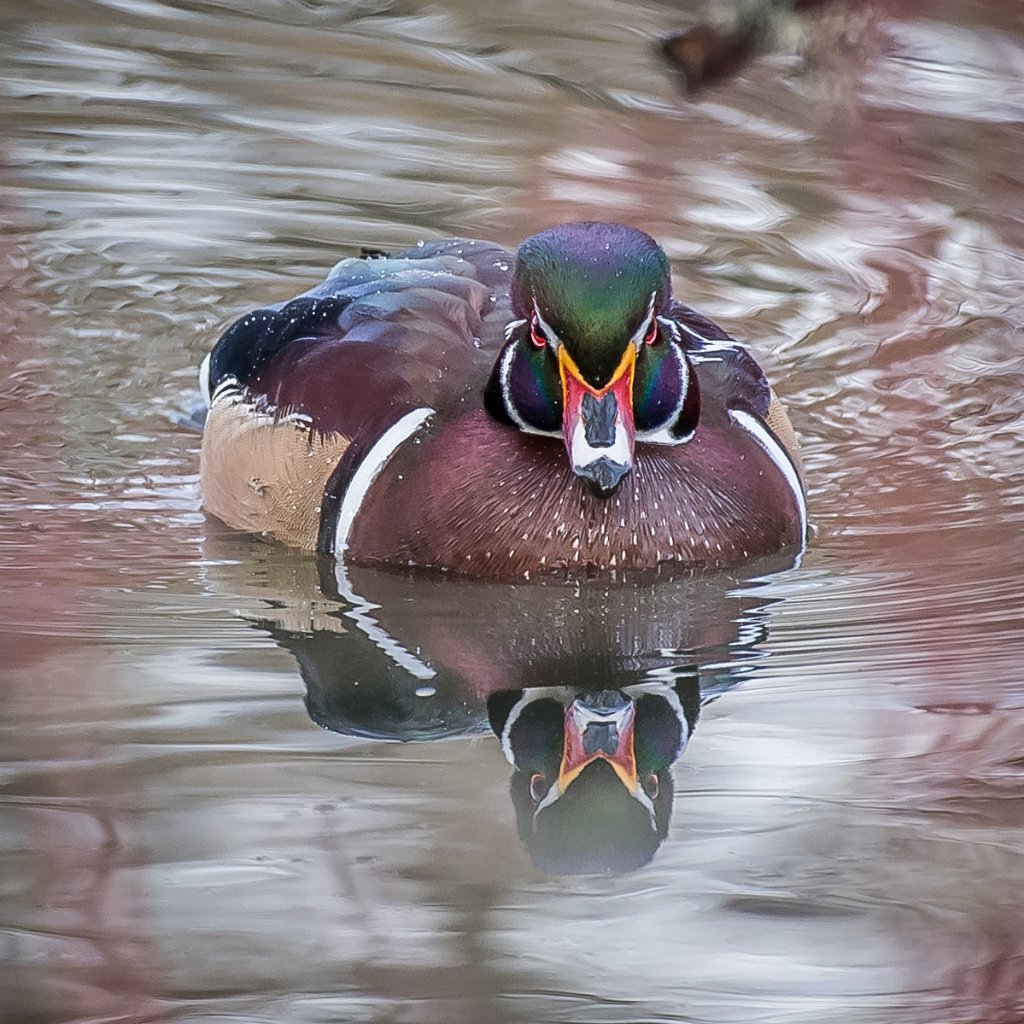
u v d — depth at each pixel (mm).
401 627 10898
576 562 11297
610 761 9391
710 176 17391
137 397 14352
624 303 10492
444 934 7832
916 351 15094
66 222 16875
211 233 16859
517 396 11359
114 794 8922
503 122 18500
